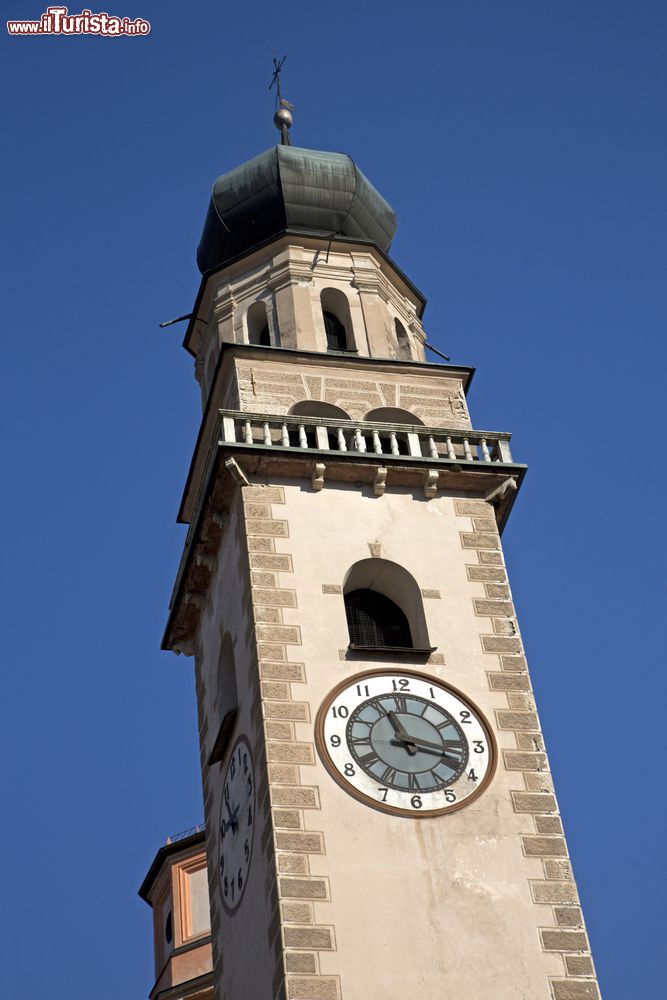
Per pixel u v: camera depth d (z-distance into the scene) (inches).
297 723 1631.4
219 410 1836.9
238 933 1641.2
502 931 1539.1
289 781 1592.0
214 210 2192.4
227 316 2103.8
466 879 1562.5
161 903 2313.0
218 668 1840.6
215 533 1855.3
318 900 1525.6
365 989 1482.5
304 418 1852.9
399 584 1791.3
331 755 1617.9
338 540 1780.3
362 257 2129.7
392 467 1831.9
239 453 1800.0
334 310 2110.0
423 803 1604.3
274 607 1710.1
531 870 1583.4
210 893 1774.1
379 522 1808.6
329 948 1499.8
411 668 1700.3
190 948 2192.4
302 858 1546.5
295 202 2164.1
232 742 1737.2
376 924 1519.4
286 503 1797.5
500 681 1711.4
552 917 1556.3
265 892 1558.8
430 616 1745.8
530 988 1510.8
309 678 1664.6
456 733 1660.9
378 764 1624.0
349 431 1862.7
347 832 1571.1
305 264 2100.1
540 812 1621.6
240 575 1769.2
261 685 1648.6
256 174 2174.0
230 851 1702.8
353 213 2183.8
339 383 1969.7
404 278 2180.1
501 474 1865.2
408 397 1983.3
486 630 1749.5
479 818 1605.6
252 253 2127.2
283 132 2310.5
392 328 2106.3
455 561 1798.7
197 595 1925.4
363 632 1770.4
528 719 1688.0
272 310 2073.1
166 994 2153.1
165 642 1994.3
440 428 1889.8
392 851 1567.4
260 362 1966.0
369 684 1675.7
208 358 2150.6
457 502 1850.4
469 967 1512.1
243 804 1673.2
